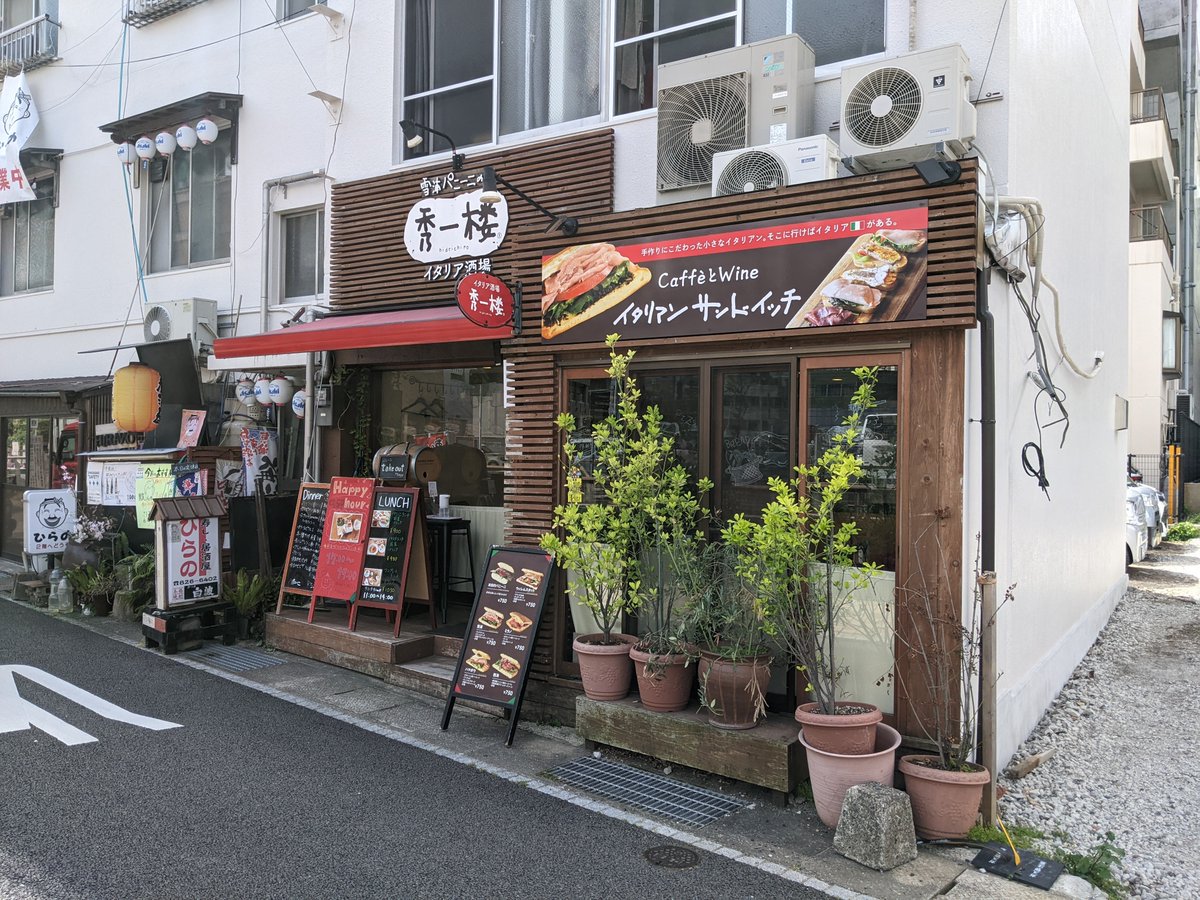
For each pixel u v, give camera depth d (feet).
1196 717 20.33
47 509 33.71
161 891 11.79
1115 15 31.24
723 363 17.69
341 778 16.08
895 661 15.49
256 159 32.91
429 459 25.62
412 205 26.71
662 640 17.12
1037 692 19.51
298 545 25.77
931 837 13.98
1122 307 34.06
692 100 19.67
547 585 18.80
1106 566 30.40
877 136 16.56
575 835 14.01
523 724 19.65
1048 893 12.52
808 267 16.15
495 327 19.88
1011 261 16.66
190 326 32.83
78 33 40.11
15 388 38.19
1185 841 14.52
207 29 34.81
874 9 19.27
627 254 18.47
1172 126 68.90
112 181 38.73
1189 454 68.95
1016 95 17.15
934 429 15.20
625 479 17.58
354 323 25.04
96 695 20.61
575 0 24.48
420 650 23.09
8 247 43.98
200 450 30.37
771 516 14.58
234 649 25.44
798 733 15.56
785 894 12.34
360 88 28.55
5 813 14.02
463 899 11.94
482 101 26.30
